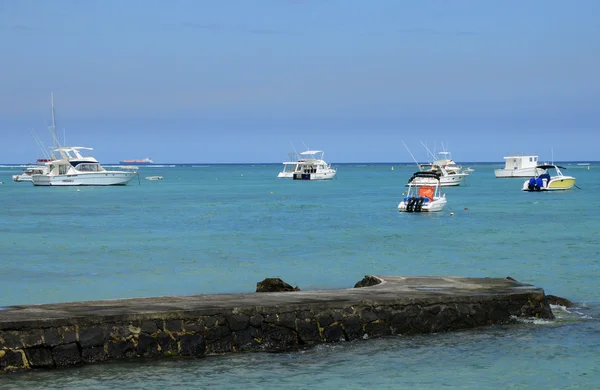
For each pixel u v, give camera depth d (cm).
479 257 4131
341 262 3947
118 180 15688
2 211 8538
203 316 1891
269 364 1806
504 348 1944
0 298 2872
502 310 2208
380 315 2066
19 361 1706
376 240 5116
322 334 1995
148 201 10694
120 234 5634
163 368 1755
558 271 3525
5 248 4644
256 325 1938
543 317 2255
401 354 1892
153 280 3338
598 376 1717
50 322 1744
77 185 15275
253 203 10144
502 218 7194
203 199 11288
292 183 19075
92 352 1777
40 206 9481
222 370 1755
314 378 1702
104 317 1797
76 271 3616
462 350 1927
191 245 4806
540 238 5206
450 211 8212
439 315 2127
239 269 3688
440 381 1684
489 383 1673
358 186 16788
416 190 8538
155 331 1844
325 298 2091
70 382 1641
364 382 1677
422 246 4728
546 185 12938
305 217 7450
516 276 3378
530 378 1705
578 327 2162
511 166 19688
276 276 3450
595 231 5734
